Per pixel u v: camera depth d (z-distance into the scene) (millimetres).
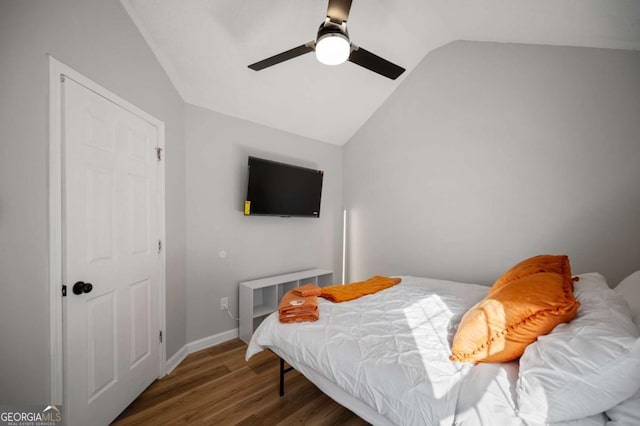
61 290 1300
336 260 3939
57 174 1276
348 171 3918
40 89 1216
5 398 1111
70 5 1352
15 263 1137
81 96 1410
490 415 857
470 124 2646
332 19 1477
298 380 2000
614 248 1945
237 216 2857
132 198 1791
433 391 990
